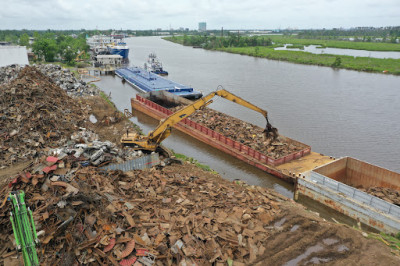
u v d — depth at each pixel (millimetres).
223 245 15281
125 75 75688
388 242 17000
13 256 13172
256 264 14539
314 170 23703
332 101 52188
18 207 12602
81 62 109000
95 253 13484
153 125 41656
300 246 15742
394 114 44781
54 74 58781
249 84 67688
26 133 28000
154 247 14414
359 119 42719
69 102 40062
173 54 141250
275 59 118188
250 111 46875
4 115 29438
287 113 45594
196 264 13977
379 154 32000
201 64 103812
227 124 35594
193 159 30344
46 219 14078
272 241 16125
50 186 15852
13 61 70312
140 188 19797
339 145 34188
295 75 79812
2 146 25953
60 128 30578
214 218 17078
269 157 26688
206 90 61500
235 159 30219
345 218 21281
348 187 20953
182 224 16234
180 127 38344
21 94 32625
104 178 19109
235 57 128375
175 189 20406
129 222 15281
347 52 143750
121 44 123000
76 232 14016
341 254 15273
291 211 18750
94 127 36469
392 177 22828
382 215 18922
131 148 26984
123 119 41312
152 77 69500
